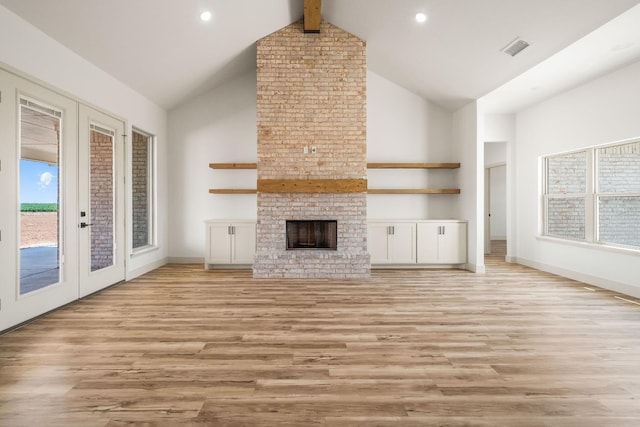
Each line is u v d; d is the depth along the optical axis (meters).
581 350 2.81
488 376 2.39
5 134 3.16
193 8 4.26
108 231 4.96
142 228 6.35
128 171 5.34
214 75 6.23
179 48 4.95
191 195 6.81
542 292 4.66
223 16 4.66
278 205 5.70
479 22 4.25
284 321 3.49
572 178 5.67
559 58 4.34
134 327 3.31
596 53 4.19
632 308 3.94
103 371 2.44
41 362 2.57
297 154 5.66
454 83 5.84
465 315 3.70
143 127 5.84
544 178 6.30
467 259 6.35
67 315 3.66
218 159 6.79
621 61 4.41
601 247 4.92
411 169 6.91
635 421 1.90
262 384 2.28
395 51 5.64
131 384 2.26
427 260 6.35
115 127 4.98
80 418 1.90
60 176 3.92
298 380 2.33
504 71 4.98
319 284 5.13
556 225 6.06
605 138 4.88
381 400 2.10
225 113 6.79
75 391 2.18
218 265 6.32
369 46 5.75
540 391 2.20
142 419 1.90
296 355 2.71
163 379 2.33
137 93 5.62
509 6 3.83
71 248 4.06
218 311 3.82
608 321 3.50
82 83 4.25
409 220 6.34
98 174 4.78
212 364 2.55
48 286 3.71
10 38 3.21
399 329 3.28
